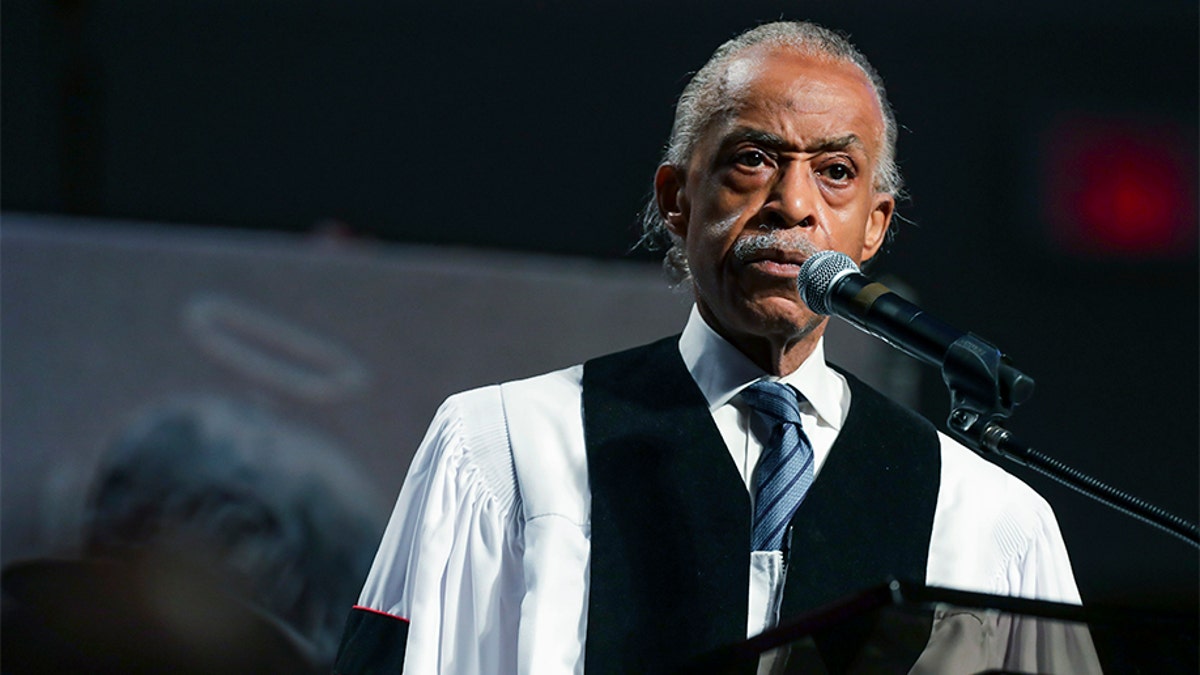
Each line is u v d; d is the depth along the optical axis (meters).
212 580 13.25
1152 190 16.31
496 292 14.19
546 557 7.55
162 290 13.66
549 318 14.25
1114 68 16.42
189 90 15.37
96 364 13.48
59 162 15.14
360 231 15.51
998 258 16.22
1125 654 5.20
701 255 7.65
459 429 8.05
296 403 13.72
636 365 8.31
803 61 7.74
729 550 7.63
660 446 7.89
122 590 13.15
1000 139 16.30
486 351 14.11
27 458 13.30
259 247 13.88
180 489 13.38
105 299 13.57
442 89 15.75
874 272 16.06
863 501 7.89
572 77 15.91
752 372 8.03
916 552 7.84
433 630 7.52
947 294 16.16
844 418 8.19
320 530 13.53
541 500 7.71
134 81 15.30
